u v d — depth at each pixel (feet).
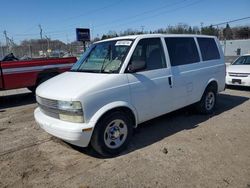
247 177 11.81
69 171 12.92
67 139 13.07
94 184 11.68
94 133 13.51
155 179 11.85
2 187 11.79
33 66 29.25
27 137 17.80
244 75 31.71
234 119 20.26
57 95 13.48
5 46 139.03
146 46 16.14
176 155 14.11
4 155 15.01
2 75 27.07
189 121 19.95
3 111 26.00
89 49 18.17
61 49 157.38
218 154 14.11
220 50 22.79
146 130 18.19
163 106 16.98
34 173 12.88
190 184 11.37
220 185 11.25
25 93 36.32
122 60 14.88
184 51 18.92
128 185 11.48
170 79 17.13
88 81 13.96
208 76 20.77
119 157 14.19
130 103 14.75
